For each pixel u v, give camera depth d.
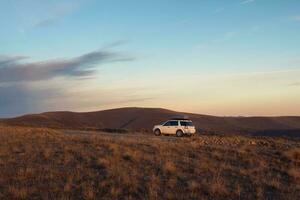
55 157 19.33
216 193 13.62
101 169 16.78
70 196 12.69
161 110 145.62
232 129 120.81
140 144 24.52
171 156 20.20
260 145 28.56
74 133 39.78
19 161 18.14
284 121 151.25
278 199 13.30
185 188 14.16
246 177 16.27
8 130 34.34
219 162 19.17
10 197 12.32
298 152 21.14
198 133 48.22
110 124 129.12
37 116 119.12
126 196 12.89
